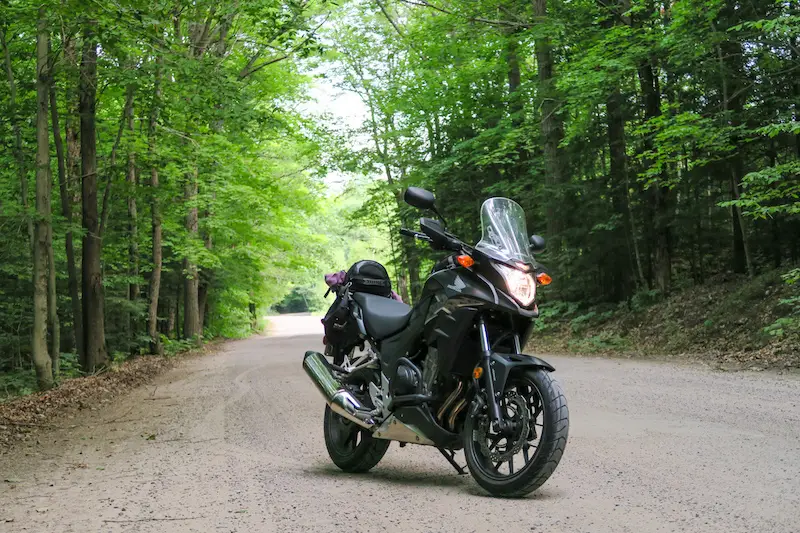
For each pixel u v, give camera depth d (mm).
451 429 5242
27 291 18141
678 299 17297
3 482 6082
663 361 13484
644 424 7457
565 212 19828
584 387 10570
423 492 5074
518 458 6320
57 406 11766
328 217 43312
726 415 7777
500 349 5105
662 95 18578
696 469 5398
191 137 19156
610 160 20219
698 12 14656
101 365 17094
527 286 4965
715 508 4328
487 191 22625
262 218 28578
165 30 14961
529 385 4898
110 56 14383
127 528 4309
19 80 15211
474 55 22922
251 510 4664
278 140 26359
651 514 4258
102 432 8953
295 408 10094
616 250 19484
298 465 6328
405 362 5371
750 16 14820
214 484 5523
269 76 24312
